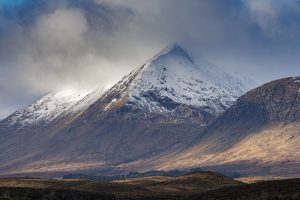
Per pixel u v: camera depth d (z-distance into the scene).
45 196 141.88
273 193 131.75
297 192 127.94
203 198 146.12
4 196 135.50
